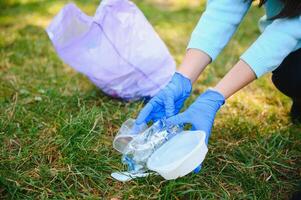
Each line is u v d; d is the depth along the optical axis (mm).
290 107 1986
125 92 1920
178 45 2590
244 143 1698
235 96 2035
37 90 2006
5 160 1507
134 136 1464
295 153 1670
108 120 1793
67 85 2072
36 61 2309
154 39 1894
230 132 1763
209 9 1525
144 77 1886
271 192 1483
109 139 1691
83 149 1571
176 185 1421
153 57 1869
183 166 1252
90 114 1761
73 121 1695
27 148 1573
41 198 1374
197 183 1450
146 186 1436
